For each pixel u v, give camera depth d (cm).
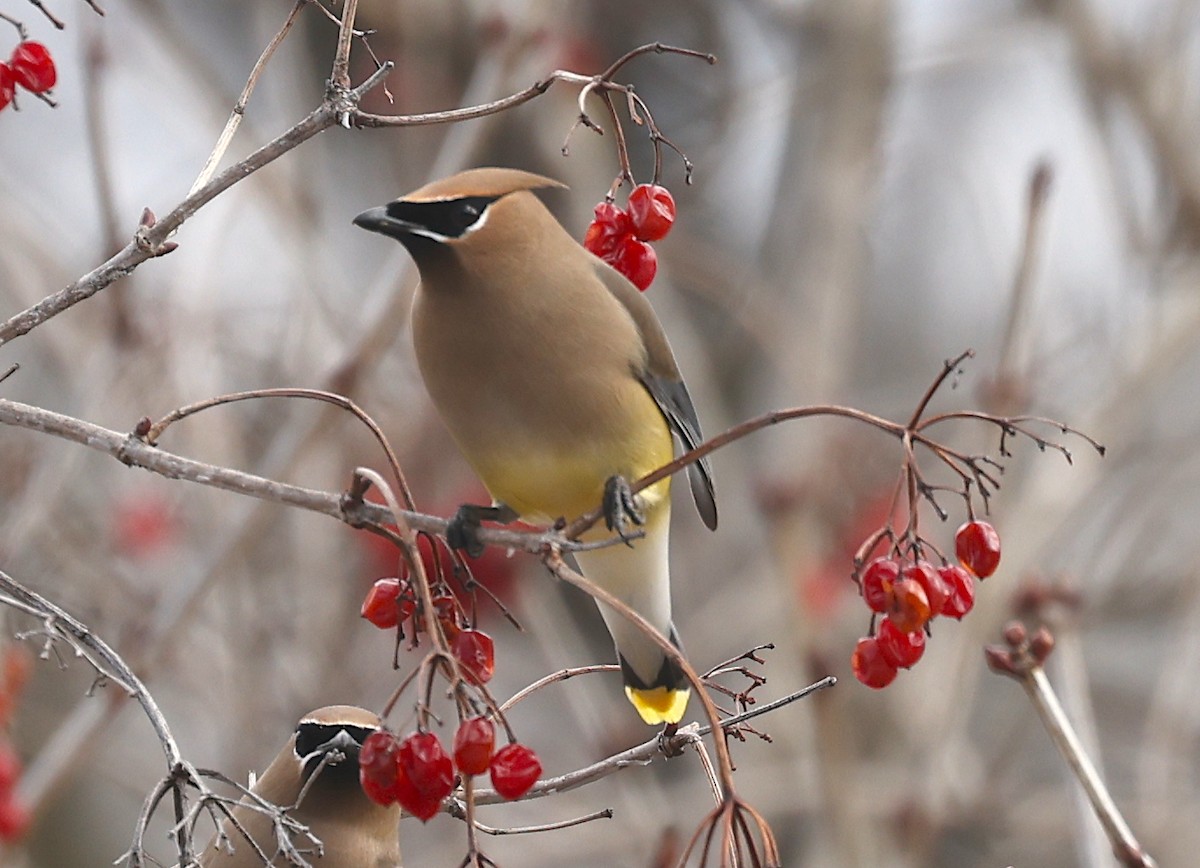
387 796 550
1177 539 1527
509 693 1526
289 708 1241
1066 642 866
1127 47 1454
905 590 607
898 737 1343
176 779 554
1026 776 1548
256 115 1493
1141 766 1301
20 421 605
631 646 794
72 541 1191
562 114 1441
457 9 1416
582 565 787
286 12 1483
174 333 1205
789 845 1384
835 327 1480
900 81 1639
